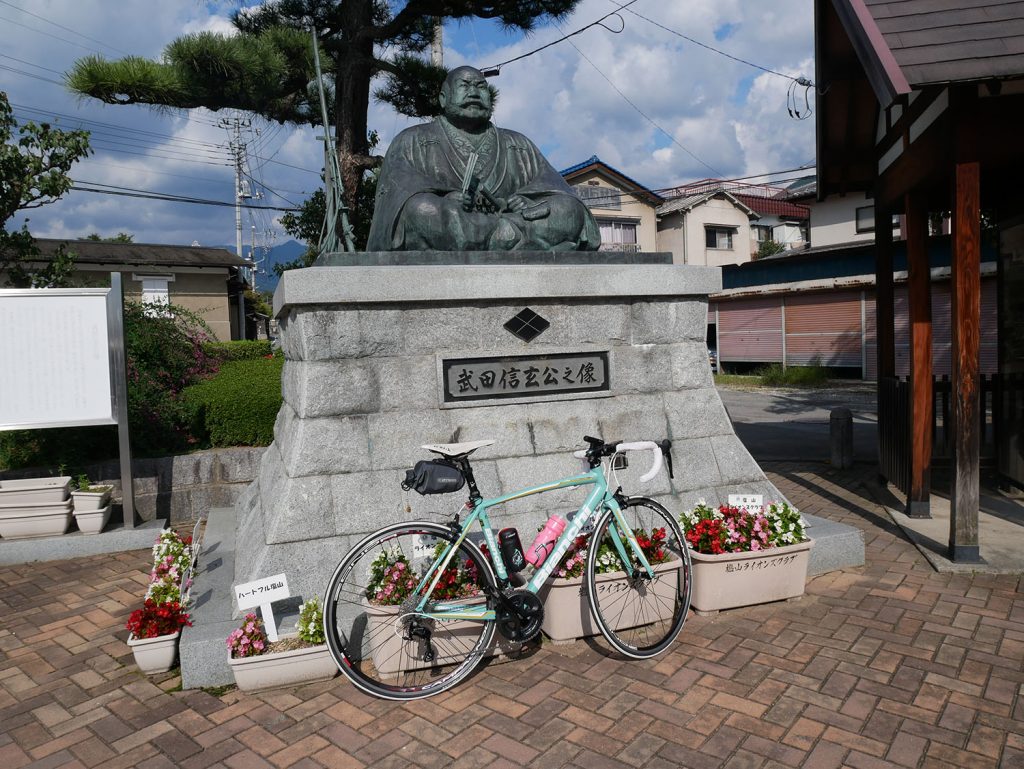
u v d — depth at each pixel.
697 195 27.45
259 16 12.45
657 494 5.07
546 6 10.86
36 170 7.83
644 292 5.12
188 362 9.32
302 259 14.11
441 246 5.11
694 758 3.02
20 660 4.22
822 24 6.60
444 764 3.04
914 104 5.91
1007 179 6.51
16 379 6.06
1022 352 7.10
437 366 4.66
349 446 4.44
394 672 3.77
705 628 4.27
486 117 5.62
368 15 11.69
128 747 3.25
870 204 21.66
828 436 11.73
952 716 3.26
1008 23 4.48
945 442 8.30
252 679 3.67
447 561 3.69
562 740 3.19
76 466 6.88
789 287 21.78
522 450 4.83
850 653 3.88
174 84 9.71
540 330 4.92
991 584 4.84
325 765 3.07
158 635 3.89
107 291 6.26
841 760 2.97
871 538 5.95
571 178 26.27
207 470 7.21
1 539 6.19
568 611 4.10
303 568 4.20
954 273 5.10
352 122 11.70
